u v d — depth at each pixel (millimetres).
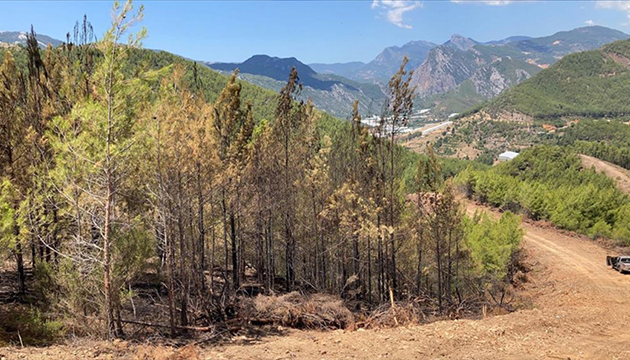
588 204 43469
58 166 12734
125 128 12477
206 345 13367
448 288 24078
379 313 18094
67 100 15227
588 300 22656
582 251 35500
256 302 17766
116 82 11898
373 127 22969
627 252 34812
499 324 14977
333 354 11727
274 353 11883
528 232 42844
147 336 14008
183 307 15594
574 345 13078
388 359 11258
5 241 12500
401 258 26703
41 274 13828
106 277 12406
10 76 17844
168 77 15773
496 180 57938
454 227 24312
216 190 18344
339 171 24953
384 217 23172
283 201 23297
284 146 23672
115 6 11625
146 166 14039
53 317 13430
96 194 12727
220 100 20219
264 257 27266
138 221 14258
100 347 11445
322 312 17438
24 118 17172
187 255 17531
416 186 24016
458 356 11531
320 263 26109
